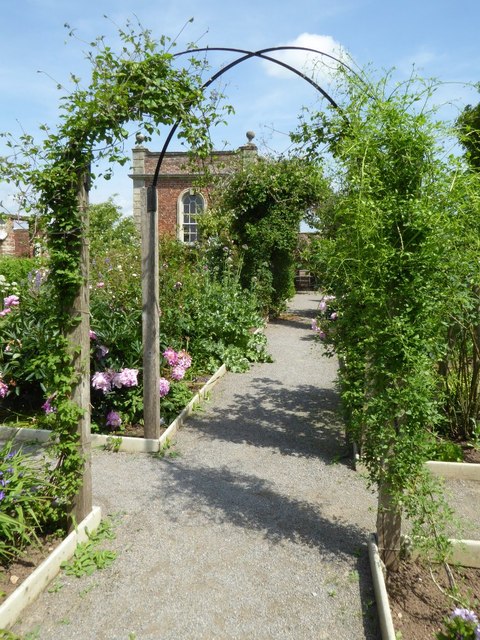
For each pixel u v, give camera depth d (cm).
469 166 261
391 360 261
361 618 238
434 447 270
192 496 360
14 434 459
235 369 748
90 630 227
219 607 243
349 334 344
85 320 293
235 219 1128
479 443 412
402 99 252
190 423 523
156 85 288
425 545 254
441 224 245
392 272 254
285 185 1055
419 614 238
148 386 442
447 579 266
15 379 505
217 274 1077
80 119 269
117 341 496
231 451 451
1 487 268
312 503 355
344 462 431
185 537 304
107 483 377
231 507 345
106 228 1212
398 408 257
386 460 262
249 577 267
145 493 362
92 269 651
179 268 781
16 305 540
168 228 1733
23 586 238
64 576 264
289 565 278
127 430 472
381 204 251
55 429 296
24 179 265
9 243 966
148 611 239
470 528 320
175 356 538
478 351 440
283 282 1305
